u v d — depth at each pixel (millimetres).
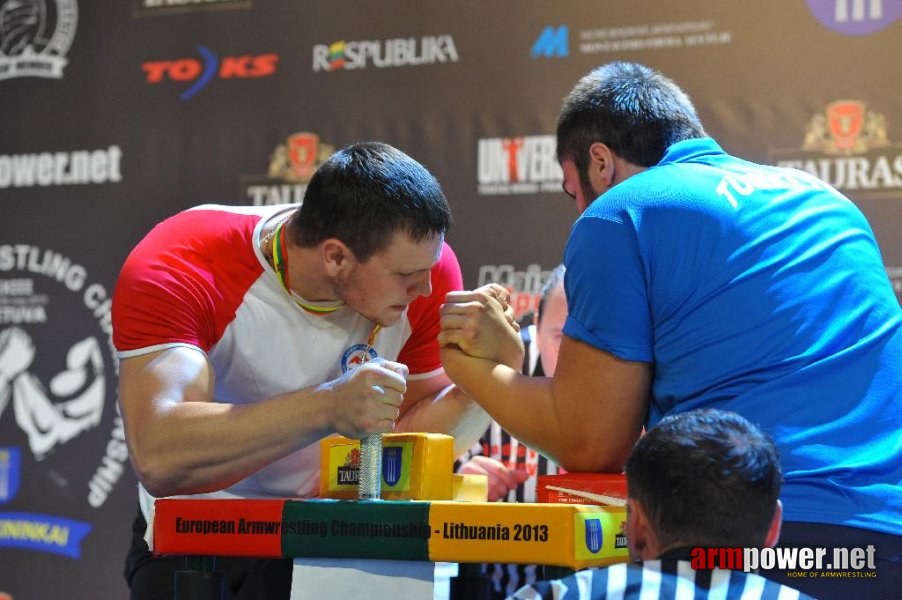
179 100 4094
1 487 4031
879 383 1709
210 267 2033
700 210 1755
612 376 1752
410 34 3938
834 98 3598
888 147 3553
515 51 3854
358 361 2141
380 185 1867
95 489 3982
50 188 4148
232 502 1589
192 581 1622
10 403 4070
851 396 1674
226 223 2094
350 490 1729
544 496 1672
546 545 1423
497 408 1861
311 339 2094
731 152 3650
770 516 1334
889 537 1601
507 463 3033
